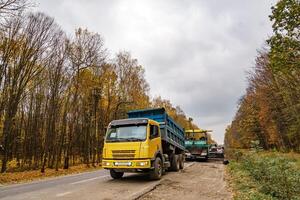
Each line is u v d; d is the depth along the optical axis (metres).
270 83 43.50
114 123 14.29
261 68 42.84
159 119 16.88
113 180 14.29
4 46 22.67
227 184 12.85
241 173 15.21
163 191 10.88
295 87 29.78
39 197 9.73
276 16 11.51
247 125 63.84
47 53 26.23
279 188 8.70
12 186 13.55
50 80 27.20
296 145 46.47
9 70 23.55
